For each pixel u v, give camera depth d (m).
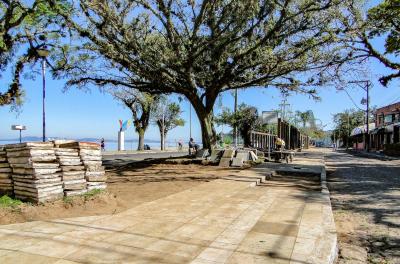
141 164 17.72
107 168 16.80
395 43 18.78
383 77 20.42
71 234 5.21
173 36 16.31
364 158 32.00
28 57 16.11
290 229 5.65
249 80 18.62
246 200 8.16
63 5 13.57
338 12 14.98
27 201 6.66
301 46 16.42
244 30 16.42
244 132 31.59
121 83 18.95
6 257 4.25
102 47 15.62
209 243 4.89
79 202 6.89
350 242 5.71
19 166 6.74
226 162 16.84
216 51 16.30
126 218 6.23
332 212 7.37
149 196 8.55
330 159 29.77
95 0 13.68
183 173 13.84
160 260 4.22
